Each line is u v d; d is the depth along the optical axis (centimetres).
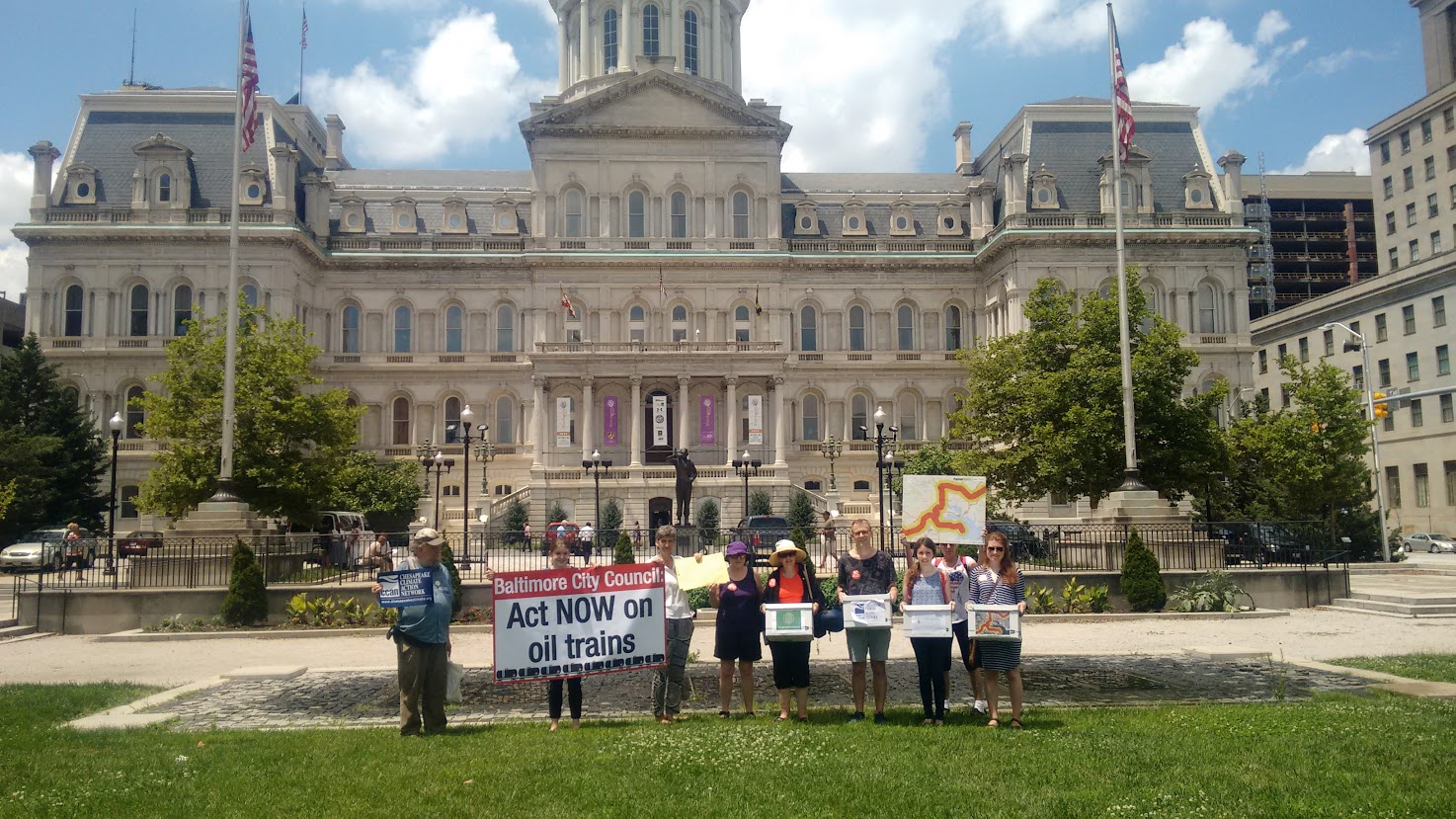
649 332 7338
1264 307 12288
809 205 7756
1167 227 7125
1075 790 1016
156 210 6762
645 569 1466
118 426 4306
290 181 6938
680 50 8169
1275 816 929
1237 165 7275
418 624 1409
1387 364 7794
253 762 1197
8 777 1131
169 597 2927
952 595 1466
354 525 5356
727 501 6481
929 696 1429
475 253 7362
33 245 6744
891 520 4925
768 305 7381
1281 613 2983
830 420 7550
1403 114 9181
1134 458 3691
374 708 1681
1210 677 1881
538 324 7281
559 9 8681
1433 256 7269
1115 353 4419
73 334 6775
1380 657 2116
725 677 1508
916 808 962
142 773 1140
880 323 7688
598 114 7406
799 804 979
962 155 8819
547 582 1431
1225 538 3434
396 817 952
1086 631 2655
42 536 5238
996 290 7394
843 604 1449
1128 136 3825
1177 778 1061
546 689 1859
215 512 3269
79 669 2216
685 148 7462
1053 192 7194
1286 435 5050
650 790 1034
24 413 5878
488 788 1047
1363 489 5278
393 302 7419
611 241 7362
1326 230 12738
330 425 4647
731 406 6825
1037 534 4203
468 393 7388
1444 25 9575
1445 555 6131
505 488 7219
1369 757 1139
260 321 6662
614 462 7025
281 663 2277
